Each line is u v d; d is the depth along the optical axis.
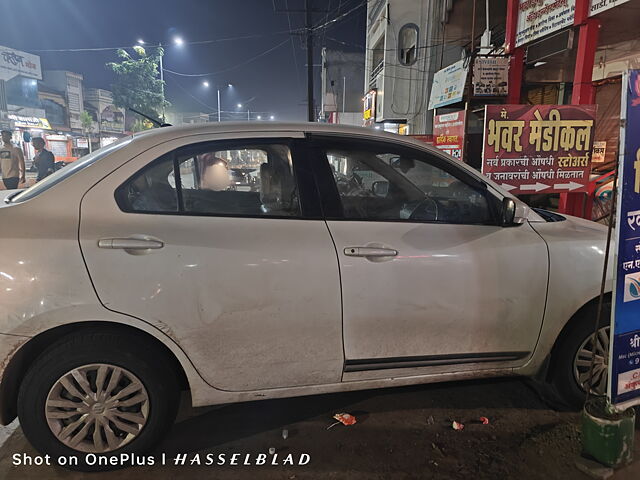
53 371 2.16
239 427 2.77
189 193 2.39
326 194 2.52
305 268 2.33
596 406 2.47
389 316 2.48
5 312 2.04
